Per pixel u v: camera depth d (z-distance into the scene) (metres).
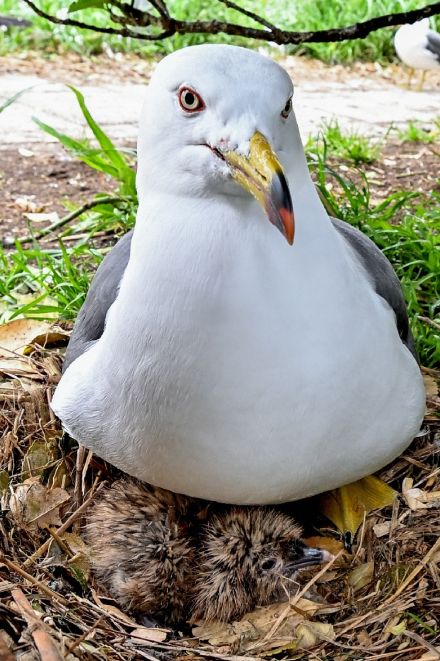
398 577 0.75
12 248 1.14
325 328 0.70
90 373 0.75
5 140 1.55
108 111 1.77
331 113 1.86
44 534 0.80
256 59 0.68
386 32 2.39
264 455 0.72
